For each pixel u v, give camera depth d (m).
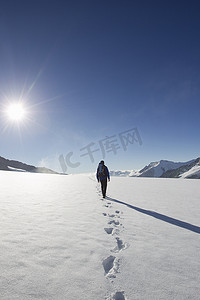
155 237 4.18
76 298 2.03
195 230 4.74
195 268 2.84
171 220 5.64
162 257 3.19
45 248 3.31
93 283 2.33
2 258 2.84
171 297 2.12
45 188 12.52
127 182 20.84
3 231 4.04
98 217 5.63
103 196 9.34
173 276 2.59
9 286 2.17
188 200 9.26
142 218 5.79
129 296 2.12
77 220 5.22
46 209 6.37
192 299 2.10
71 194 10.18
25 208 6.37
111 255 3.18
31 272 2.50
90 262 2.88
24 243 3.48
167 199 9.49
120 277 2.51
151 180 24.56
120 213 6.32
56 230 4.31
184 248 3.61
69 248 3.37
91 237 3.98
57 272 2.54
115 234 4.28
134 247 3.58
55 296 2.04
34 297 2.00
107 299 2.05
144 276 2.56
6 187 12.15
